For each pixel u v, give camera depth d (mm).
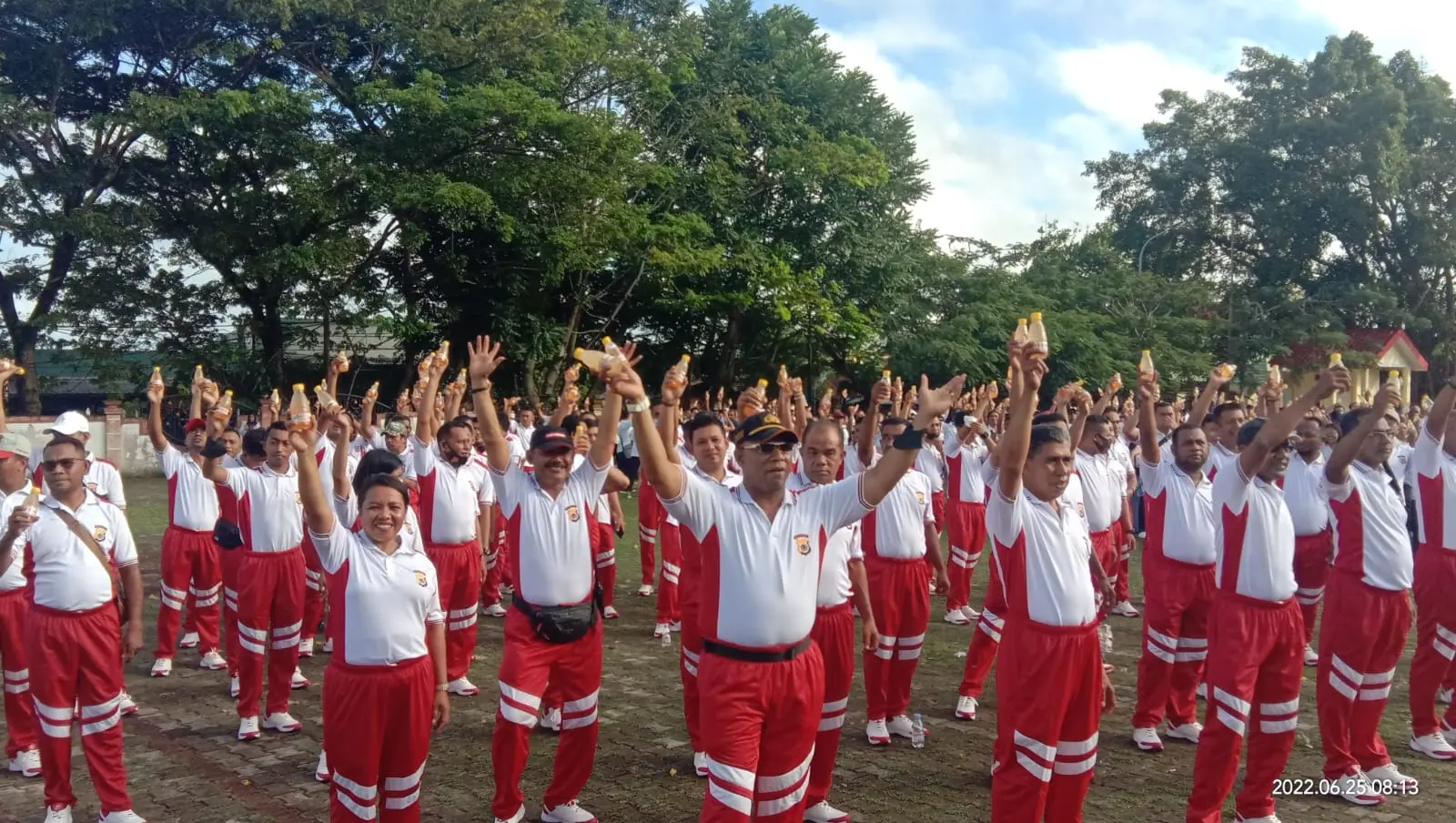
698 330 29406
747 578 3938
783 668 3963
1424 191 34125
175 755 6293
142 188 21719
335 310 22844
